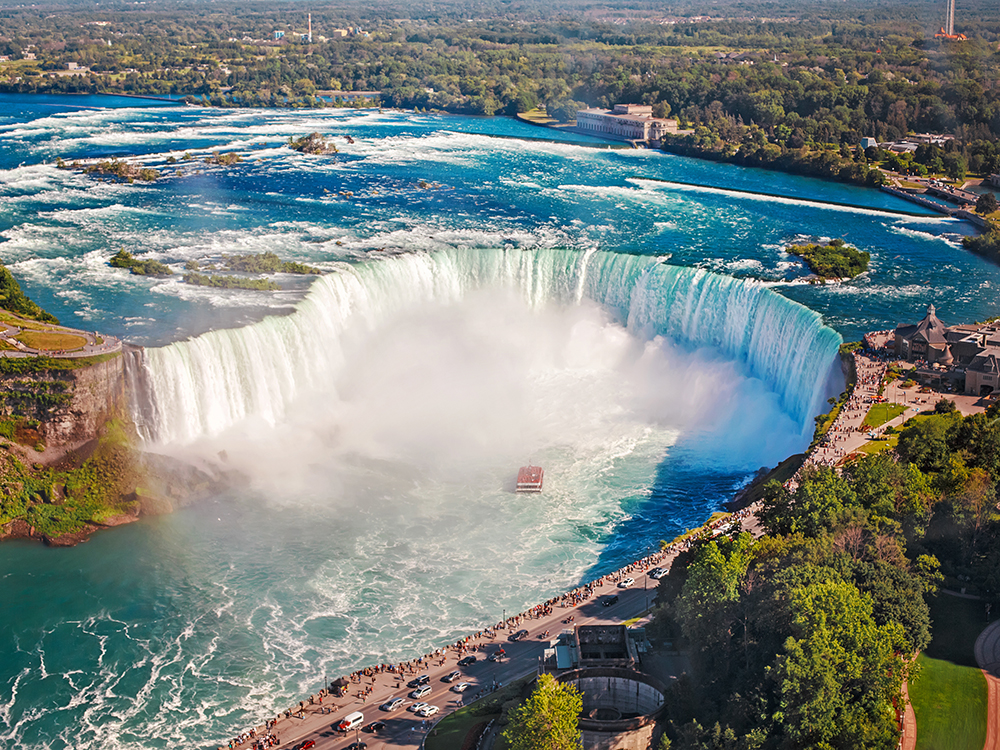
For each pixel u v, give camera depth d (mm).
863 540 151250
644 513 199875
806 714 118688
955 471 171625
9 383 192500
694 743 121562
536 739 123438
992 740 123188
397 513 199000
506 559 185375
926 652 138750
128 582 177750
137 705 151125
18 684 155250
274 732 143625
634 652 144875
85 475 194375
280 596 174625
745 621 132125
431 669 155375
